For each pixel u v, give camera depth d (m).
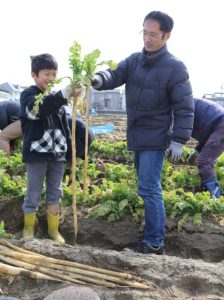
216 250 2.08
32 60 1.92
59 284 1.50
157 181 1.96
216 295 1.51
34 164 1.97
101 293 1.46
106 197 2.36
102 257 1.62
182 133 1.88
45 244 1.69
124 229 2.20
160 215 1.93
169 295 1.49
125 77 2.02
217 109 2.78
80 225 2.23
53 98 1.79
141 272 1.58
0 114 3.32
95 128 6.43
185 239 2.12
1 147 3.26
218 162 3.13
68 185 2.76
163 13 1.87
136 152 2.04
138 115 1.96
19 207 2.37
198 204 2.29
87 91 1.82
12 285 1.50
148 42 1.88
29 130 1.95
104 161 3.65
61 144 2.01
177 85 1.89
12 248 1.62
